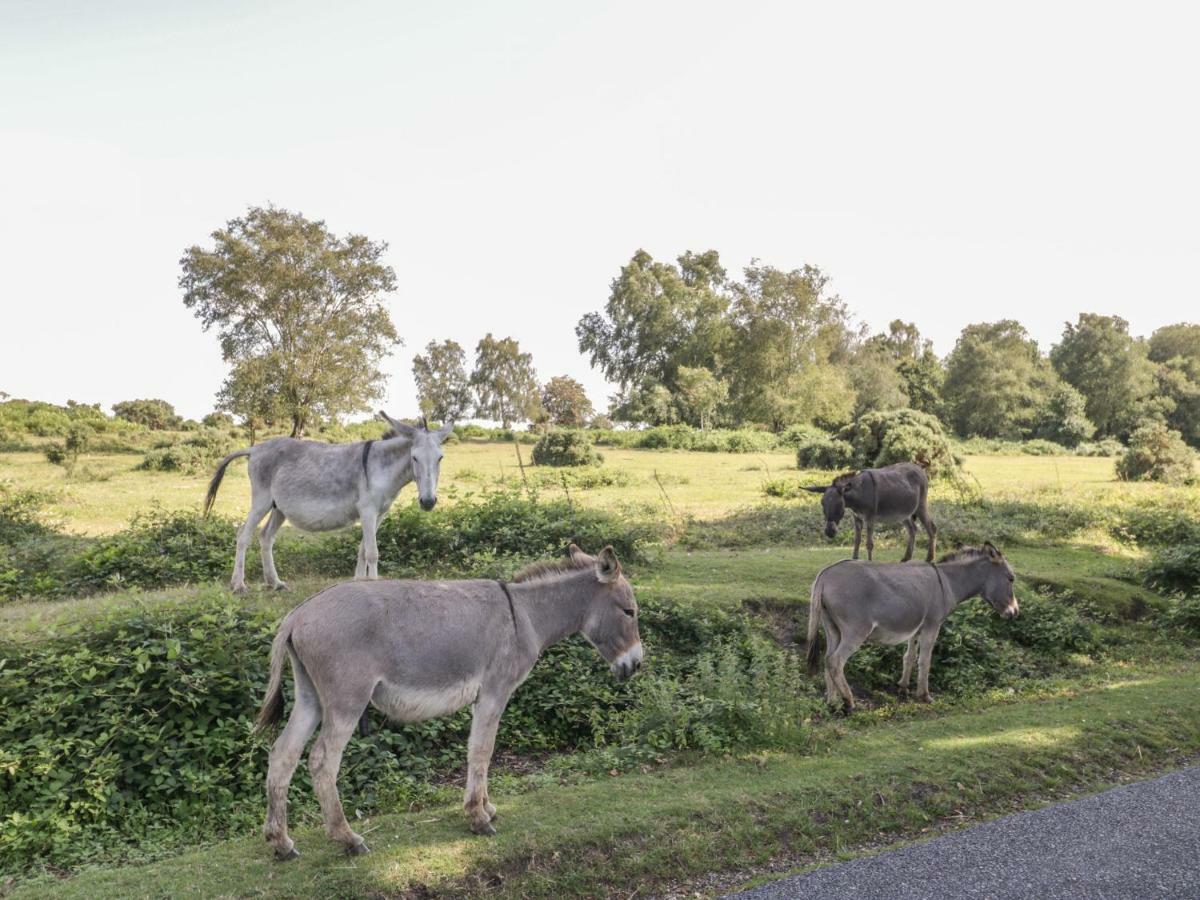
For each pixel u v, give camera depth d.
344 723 4.91
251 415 47.28
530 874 5.16
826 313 67.56
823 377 67.44
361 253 48.00
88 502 21.75
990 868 5.44
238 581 9.95
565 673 8.73
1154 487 30.91
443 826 5.61
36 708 6.74
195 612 8.09
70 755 6.59
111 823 6.30
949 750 7.34
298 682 5.12
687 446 54.09
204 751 6.88
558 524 13.76
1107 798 6.61
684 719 7.86
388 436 10.31
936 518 19.27
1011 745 7.44
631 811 5.88
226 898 4.67
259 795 6.63
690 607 10.48
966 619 11.30
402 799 6.53
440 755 7.61
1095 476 37.12
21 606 9.67
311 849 5.26
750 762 7.13
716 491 27.47
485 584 5.63
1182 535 18.28
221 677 7.34
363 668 4.94
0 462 35.72
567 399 106.88
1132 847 5.75
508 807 5.95
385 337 48.91
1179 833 5.97
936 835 6.04
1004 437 80.06
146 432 51.59
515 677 5.57
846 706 8.95
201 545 12.41
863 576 8.98
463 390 128.12
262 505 9.98
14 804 6.23
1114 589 13.84
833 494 13.67
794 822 5.97
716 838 5.68
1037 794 6.75
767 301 67.38
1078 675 10.88
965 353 84.62
